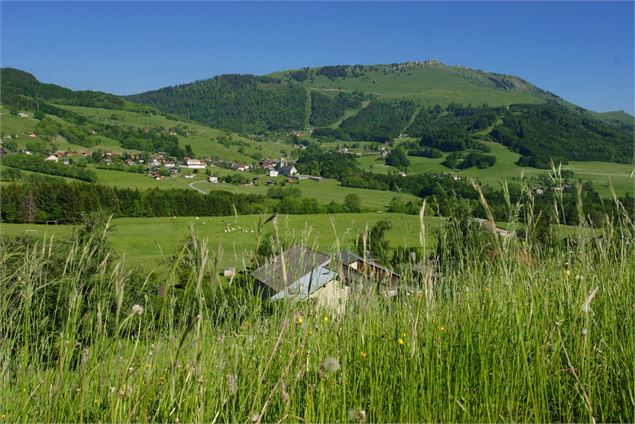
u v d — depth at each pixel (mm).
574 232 3906
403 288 3693
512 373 2895
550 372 2998
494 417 2768
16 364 2930
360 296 3654
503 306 3365
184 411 2701
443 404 2924
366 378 3172
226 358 3037
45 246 2934
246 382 3088
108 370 2916
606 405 2783
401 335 3330
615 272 3867
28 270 2877
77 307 2785
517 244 3455
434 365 3107
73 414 2818
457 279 3703
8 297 2918
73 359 2893
